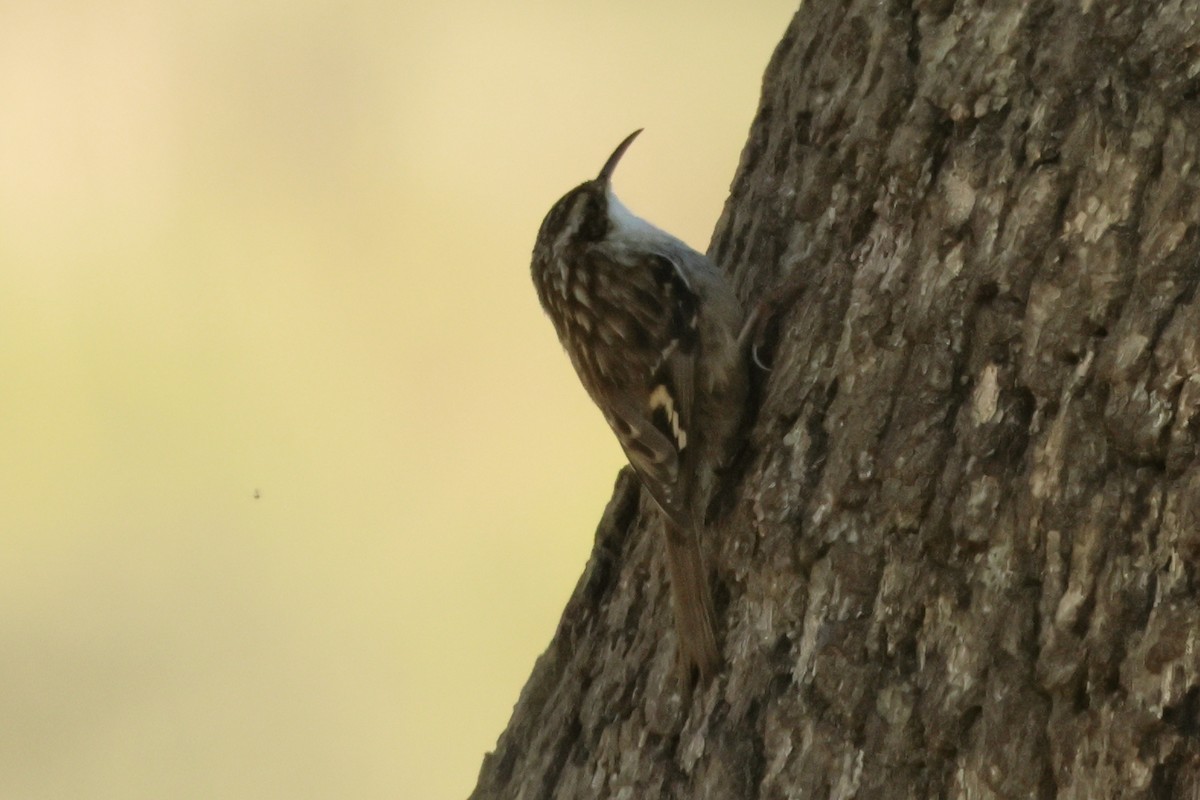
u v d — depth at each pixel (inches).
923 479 187.3
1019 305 185.0
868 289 204.2
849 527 193.9
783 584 199.2
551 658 242.5
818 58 230.5
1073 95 186.2
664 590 225.5
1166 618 163.5
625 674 222.4
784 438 207.5
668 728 208.5
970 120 197.3
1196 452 165.3
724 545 211.2
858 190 214.4
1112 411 172.1
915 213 202.5
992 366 185.5
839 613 191.6
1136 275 174.4
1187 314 168.4
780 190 233.5
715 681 203.9
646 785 207.5
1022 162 189.5
